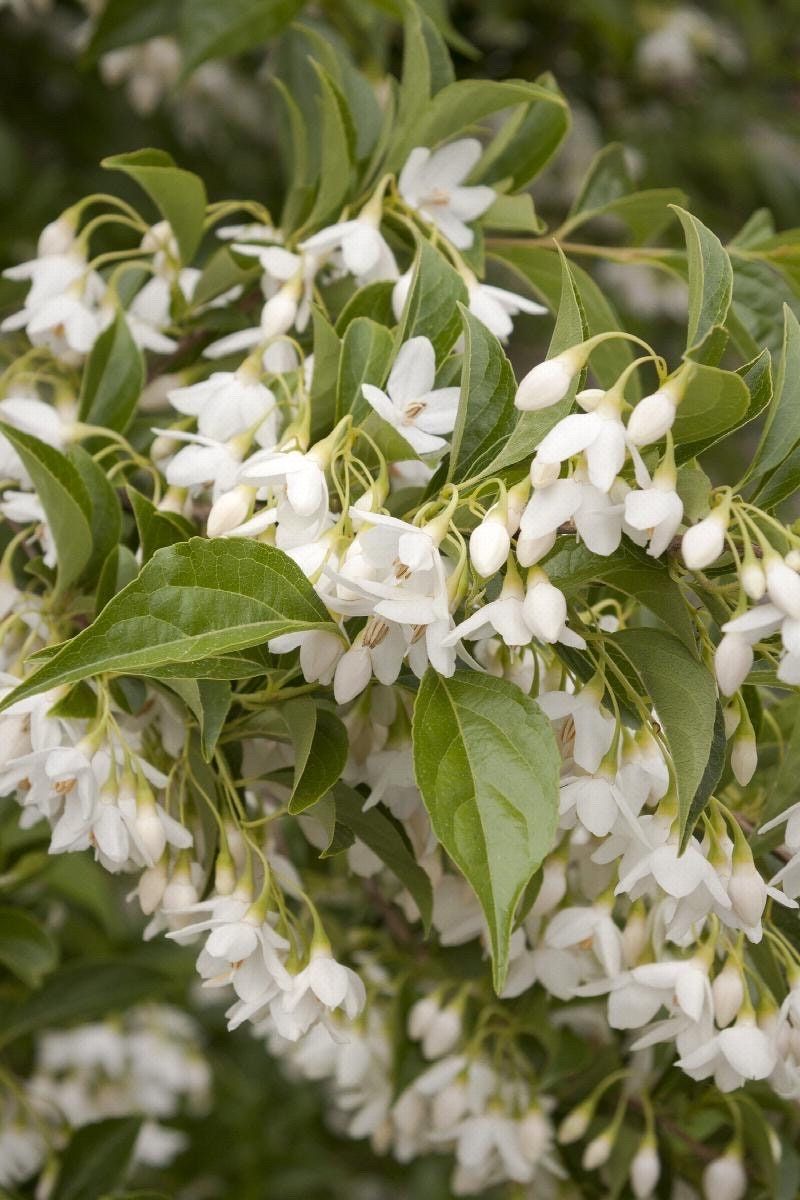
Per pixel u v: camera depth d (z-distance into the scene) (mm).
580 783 679
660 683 663
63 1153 894
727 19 1854
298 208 816
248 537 676
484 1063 835
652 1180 812
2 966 929
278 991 705
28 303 814
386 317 760
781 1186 819
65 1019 911
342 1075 853
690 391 644
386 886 884
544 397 646
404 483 727
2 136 1511
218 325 836
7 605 761
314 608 659
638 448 653
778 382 669
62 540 735
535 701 656
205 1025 1504
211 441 727
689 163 1750
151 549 734
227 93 1563
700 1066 713
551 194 1694
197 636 647
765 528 654
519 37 1542
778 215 1807
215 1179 1402
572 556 670
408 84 798
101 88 1621
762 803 762
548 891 732
